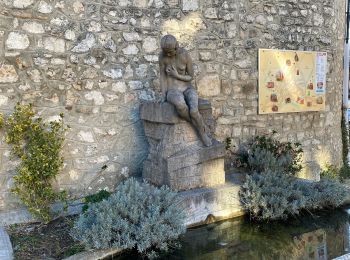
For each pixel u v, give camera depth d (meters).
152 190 3.82
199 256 3.59
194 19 5.08
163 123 4.27
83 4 4.41
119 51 4.64
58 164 4.17
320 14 6.11
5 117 4.13
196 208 4.14
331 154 6.51
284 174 4.80
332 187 4.73
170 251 3.62
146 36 4.79
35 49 4.22
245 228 4.20
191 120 4.23
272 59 5.67
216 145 4.41
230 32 5.34
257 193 4.30
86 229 3.34
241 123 5.54
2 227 3.88
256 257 3.58
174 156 4.18
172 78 4.27
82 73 4.46
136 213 3.49
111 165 4.70
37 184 3.96
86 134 4.54
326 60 6.23
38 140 4.07
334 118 6.52
